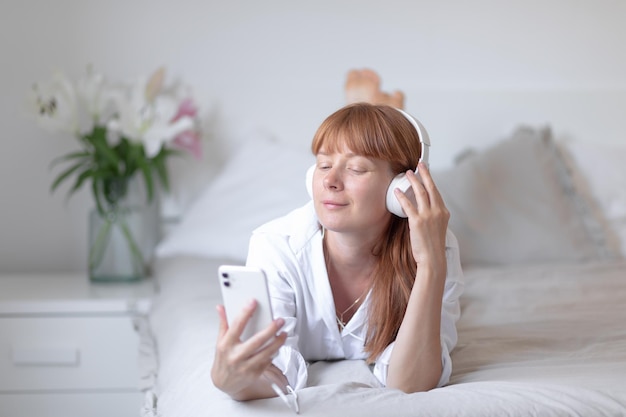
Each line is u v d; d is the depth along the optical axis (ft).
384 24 9.61
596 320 5.76
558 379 4.12
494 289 6.83
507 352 4.93
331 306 4.50
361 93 8.82
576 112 9.87
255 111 9.36
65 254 9.25
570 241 8.61
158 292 7.48
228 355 3.60
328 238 4.50
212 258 8.21
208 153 9.32
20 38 9.00
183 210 9.33
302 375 4.16
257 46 9.42
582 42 9.93
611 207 9.39
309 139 9.42
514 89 9.84
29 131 9.08
